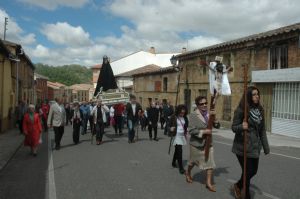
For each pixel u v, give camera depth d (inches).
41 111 932.0
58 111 574.6
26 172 397.7
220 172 384.2
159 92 1579.7
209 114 313.9
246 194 265.1
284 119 815.7
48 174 382.3
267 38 842.8
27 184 340.2
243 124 257.6
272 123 856.3
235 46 966.4
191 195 294.4
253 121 260.5
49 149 581.0
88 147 597.6
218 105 1058.1
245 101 261.3
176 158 413.1
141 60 2655.0
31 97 2063.2
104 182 341.7
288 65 791.1
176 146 385.4
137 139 705.6
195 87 1224.2
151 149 566.6
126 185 329.1
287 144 660.7
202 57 1171.9
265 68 863.7
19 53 1245.1
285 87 813.9
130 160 462.3
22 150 581.0
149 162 446.9
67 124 1202.0
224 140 724.7
